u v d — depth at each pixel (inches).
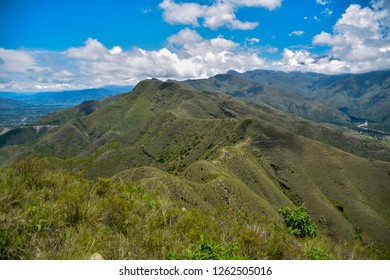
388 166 4862.2
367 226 3858.3
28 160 339.9
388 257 342.3
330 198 4362.7
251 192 2682.1
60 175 338.0
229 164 4077.3
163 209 311.4
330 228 3582.7
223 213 374.0
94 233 223.5
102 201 277.3
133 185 395.5
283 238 292.5
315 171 4744.1
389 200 4377.5
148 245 230.4
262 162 4724.4
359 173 4739.2
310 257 269.1
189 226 289.1
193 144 6943.9
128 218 263.4
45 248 192.7
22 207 237.3
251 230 277.4
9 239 187.5
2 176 304.0
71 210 243.1
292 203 3814.0
